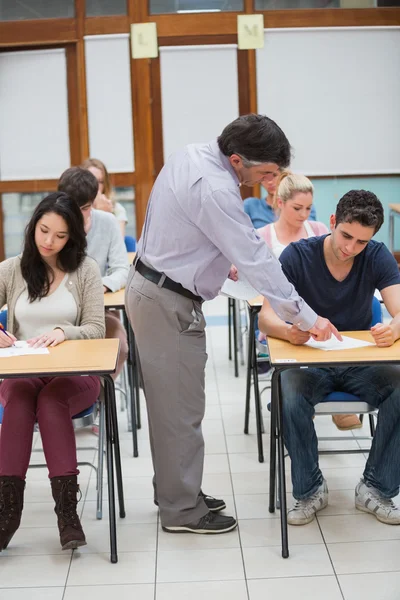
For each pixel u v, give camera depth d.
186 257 2.80
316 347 2.87
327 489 3.22
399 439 3.02
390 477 3.07
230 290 3.82
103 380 3.07
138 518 3.20
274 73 6.95
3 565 2.87
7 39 6.85
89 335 3.19
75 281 3.28
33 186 7.13
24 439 2.85
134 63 6.91
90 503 3.35
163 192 2.80
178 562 2.85
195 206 2.70
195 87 6.98
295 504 3.15
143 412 4.43
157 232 2.82
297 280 3.20
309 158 7.10
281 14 6.83
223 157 2.72
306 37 6.88
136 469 3.68
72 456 2.87
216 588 2.68
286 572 2.77
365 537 3.00
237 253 2.69
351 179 7.14
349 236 2.94
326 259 3.17
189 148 2.81
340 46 6.90
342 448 3.78
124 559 2.88
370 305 3.25
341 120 7.04
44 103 7.01
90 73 6.93
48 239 3.12
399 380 3.00
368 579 2.71
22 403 2.90
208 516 3.07
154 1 6.82
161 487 3.04
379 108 7.03
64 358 2.83
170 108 7.01
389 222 6.91
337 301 3.21
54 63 6.94
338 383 3.13
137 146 7.05
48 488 3.52
